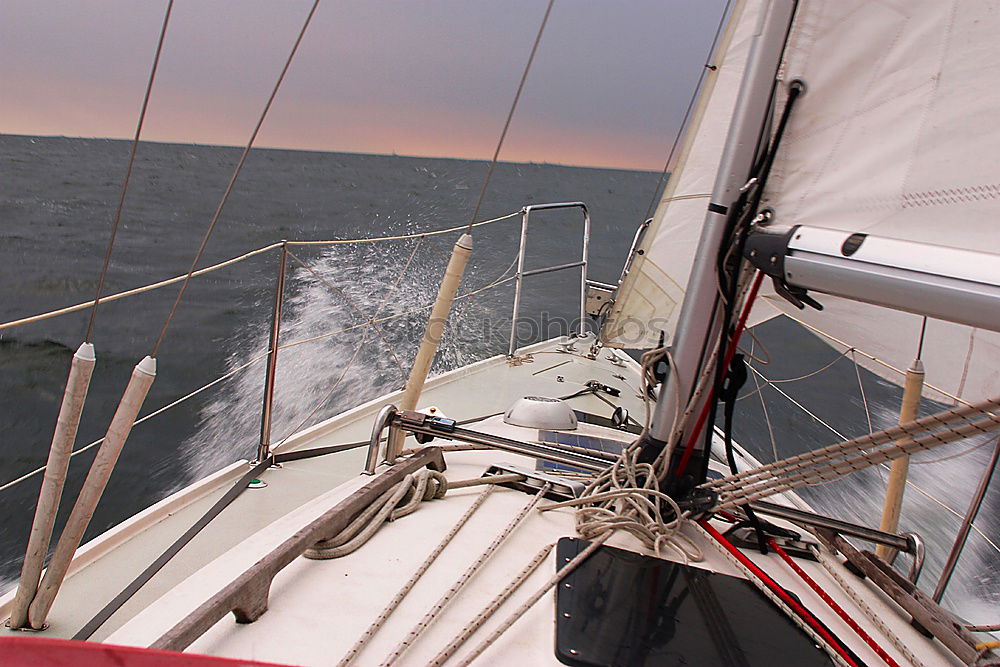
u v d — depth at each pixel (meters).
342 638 1.09
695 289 1.47
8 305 8.61
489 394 3.45
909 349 1.57
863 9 1.08
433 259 11.20
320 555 1.33
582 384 3.71
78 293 9.47
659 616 1.19
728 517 1.65
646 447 1.60
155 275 10.89
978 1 0.95
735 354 1.47
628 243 18.08
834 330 1.68
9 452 4.04
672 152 3.01
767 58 1.29
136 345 6.30
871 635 1.31
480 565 1.34
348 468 2.38
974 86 0.97
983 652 1.19
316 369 5.32
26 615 1.36
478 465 1.97
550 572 1.34
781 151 1.21
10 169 39.31
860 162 1.10
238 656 1.02
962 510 3.75
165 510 1.97
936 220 1.01
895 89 1.06
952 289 0.87
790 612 1.24
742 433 5.20
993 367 1.43
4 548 2.82
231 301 8.20
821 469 1.26
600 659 1.06
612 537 1.50
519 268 4.10
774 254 1.16
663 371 1.62
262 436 2.38
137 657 0.59
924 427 1.08
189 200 25.64
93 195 26.06
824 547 1.64
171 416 4.28
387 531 1.48
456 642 1.07
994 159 0.95
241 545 1.39
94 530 2.95
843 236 1.05
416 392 1.85
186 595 1.21
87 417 4.59
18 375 5.41
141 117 1.11
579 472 1.89
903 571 3.01
